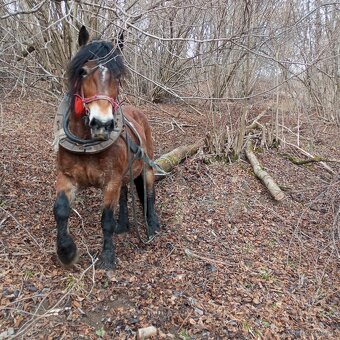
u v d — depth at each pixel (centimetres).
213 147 608
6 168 487
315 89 897
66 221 324
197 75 686
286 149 685
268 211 495
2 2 508
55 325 282
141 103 886
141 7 566
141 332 283
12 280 312
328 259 412
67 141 309
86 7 586
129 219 447
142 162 401
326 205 521
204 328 299
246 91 747
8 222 385
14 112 711
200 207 479
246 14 626
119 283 329
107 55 298
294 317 327
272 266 391
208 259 382
